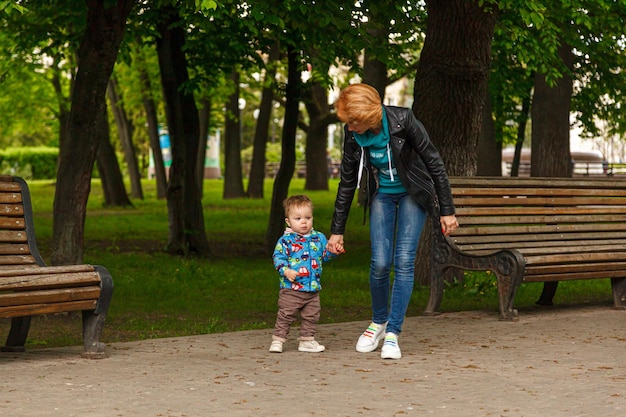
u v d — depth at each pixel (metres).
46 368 6.34
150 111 37.66
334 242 7.15
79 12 17.16
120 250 19.16
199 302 11.78
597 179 10.82
